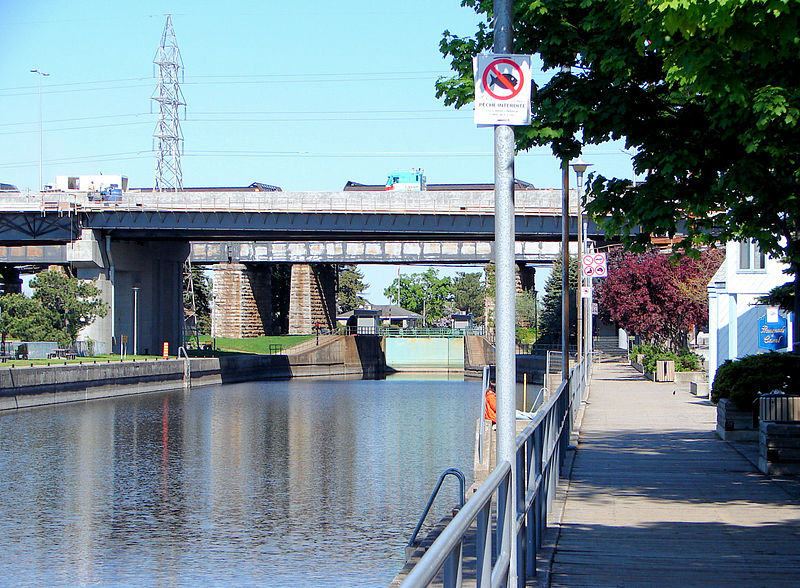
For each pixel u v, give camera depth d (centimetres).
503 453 742
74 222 7688
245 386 8575
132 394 7238
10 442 4384
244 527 2558
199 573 2084
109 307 8069
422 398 7144
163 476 3434
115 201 7650
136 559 2217
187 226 7462
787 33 802
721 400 2352
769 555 1086
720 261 6538
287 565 2144
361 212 7075
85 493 3091
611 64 1243
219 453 4044
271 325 11806
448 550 392
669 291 6000
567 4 1310
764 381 2216
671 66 947
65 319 7669
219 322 10912
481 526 526
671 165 1310
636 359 6291
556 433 1488
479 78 738
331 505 2852
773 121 1150
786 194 1354
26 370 5881
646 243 1477
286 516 2702
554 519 1277
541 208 6762
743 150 1316
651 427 2653
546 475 1240
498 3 760
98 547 2345
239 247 10775
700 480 1662
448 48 1427
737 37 814
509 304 747
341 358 11062
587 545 1136
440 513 2722
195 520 2659
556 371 5828
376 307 19462
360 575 2048
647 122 1363
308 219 7219
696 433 2477
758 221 1462
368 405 6494
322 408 6241
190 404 6475
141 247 8712
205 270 13388
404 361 11781
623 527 1245
